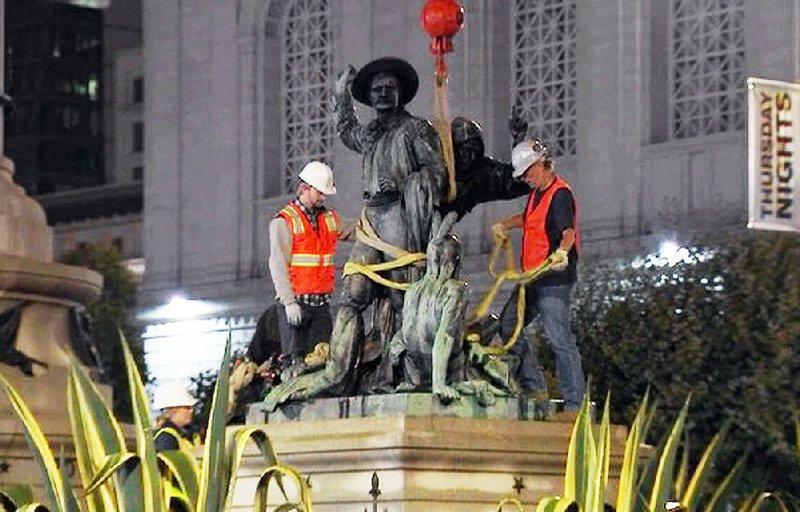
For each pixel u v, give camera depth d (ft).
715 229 257.96
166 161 353.51
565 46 299.99
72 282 104.32
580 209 295.28
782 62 277.64
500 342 76.18
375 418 69.41
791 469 171.94
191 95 351.87
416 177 73.31
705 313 184.55
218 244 344.49
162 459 65.46
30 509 63.31
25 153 577.43
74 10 580.30
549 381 135.64
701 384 177.78
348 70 75.25
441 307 71.00
